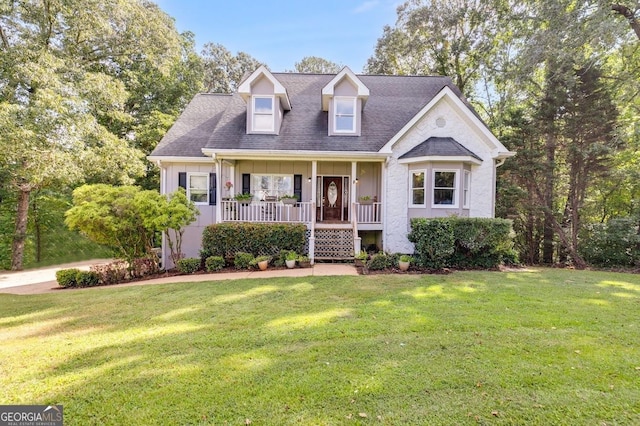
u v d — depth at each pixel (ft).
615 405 9.66
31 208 53.01
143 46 55.83
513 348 13.48
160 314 18.78
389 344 13.93
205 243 34.60
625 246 40.14
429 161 35.91
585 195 46.52
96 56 55.83
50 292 27.02
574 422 8.94
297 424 8.82
